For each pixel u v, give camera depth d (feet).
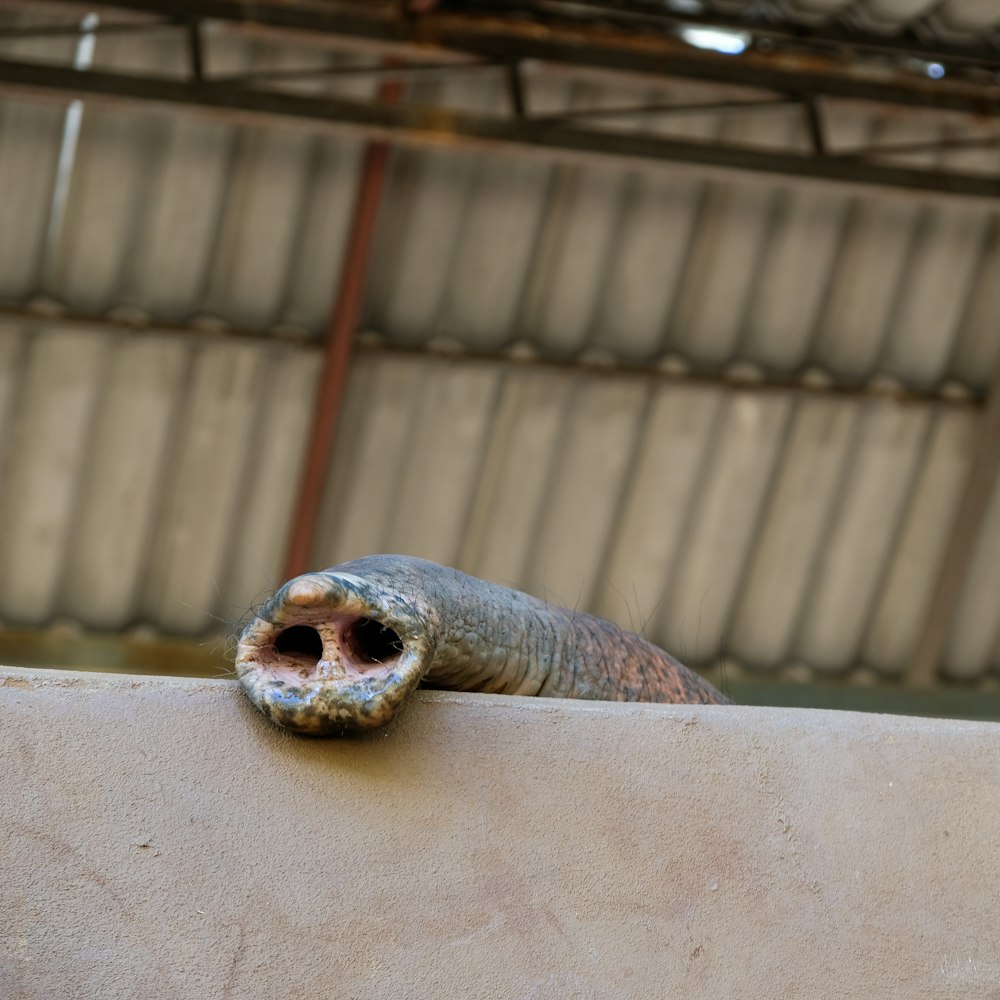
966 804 8.40
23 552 39.04
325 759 7.70
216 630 40.75
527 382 39.45
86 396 37.35
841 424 41.55
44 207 34.86
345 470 39.65
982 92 36.88
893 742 8.54
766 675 44.62
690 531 42.24
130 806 7.44
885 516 42.98
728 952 7.66
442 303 38.14
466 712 8.03
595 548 41.93
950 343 40.96
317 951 7.21
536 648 9.70
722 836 7.98
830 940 7.81
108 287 36.17
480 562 41.55
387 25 33.47
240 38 33.63
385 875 7.46
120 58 33.19
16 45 32.68
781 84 35.65
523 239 37.50
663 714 8.30
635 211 37.65
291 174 35.40
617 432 40.42
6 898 7.13
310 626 7.62
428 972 7.27
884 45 35.70
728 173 34.55
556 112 35.73
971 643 45.42
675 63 35.12
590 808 7.88
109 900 7.19
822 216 38.52
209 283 36.60
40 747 7.54
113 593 39.99
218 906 7.24
